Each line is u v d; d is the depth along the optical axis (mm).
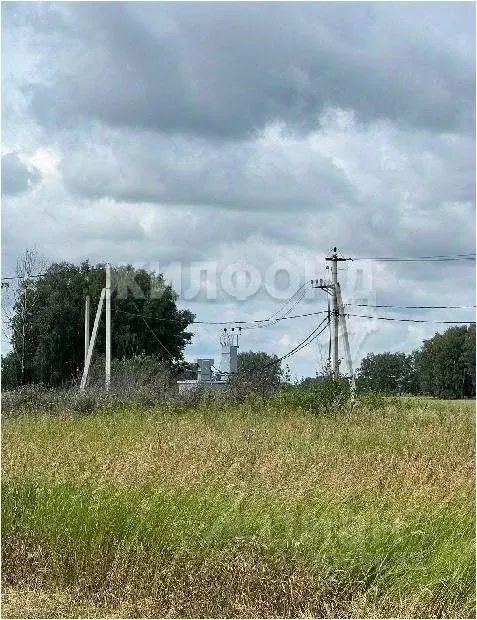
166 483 12883
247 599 10484
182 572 10828
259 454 16188
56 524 11875
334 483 13062
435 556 10258
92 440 18531
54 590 11227
